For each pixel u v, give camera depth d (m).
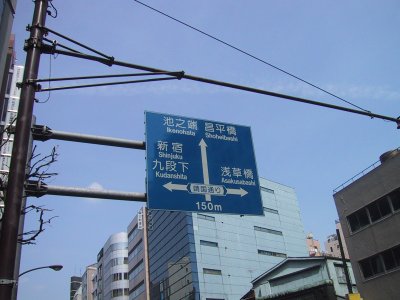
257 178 9.30
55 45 5.88
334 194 23.77
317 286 26.48
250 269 50.75
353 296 19.66
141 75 6.32
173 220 51.88
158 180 8.19
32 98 5.48
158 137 8.65
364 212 21.69
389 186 20.36
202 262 46.75
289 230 59.81
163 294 50.94
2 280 4.31
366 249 21.12
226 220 52.28
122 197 7.39
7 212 4.68
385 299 19.69
